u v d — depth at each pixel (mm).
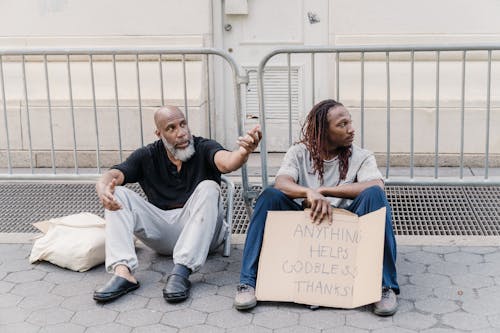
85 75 6234
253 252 3902
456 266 4227
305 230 3861
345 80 6039
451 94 5918
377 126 5980
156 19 6168
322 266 3809
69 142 6215
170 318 3730
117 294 3916
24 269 4367
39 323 3711
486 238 4605
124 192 4121
